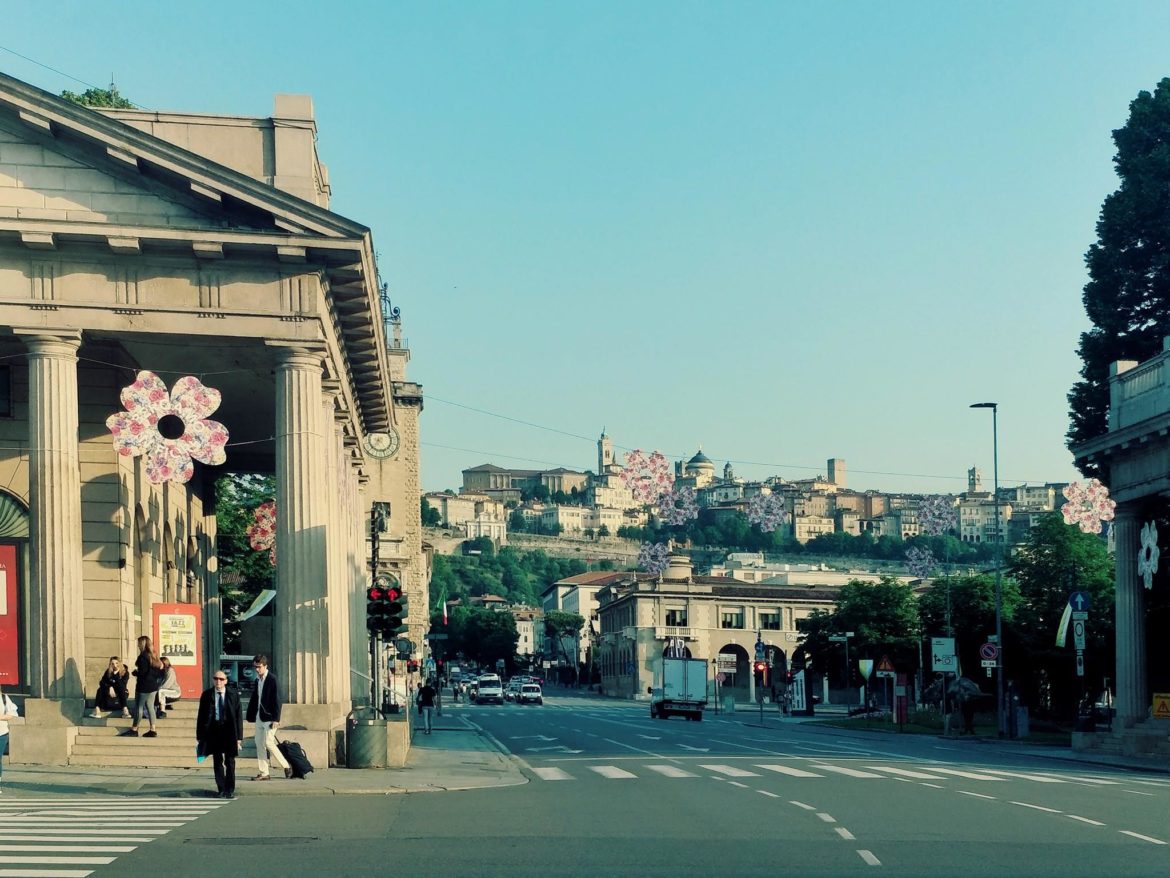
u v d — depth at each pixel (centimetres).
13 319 2919
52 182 2955
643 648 13875
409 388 8188
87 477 3338
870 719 7731
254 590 6844
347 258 3005
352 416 4084
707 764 3344
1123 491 4281
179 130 3061
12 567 3262
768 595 14200
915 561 6247
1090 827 1881
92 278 2952
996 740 5228
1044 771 3244
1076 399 5416
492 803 2227
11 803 2147
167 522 3966
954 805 2198
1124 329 5344
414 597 8012
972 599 7812
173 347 3116
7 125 2948
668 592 13975
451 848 1609
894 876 1403
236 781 2562
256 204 2936
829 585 15400
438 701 7681
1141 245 5338
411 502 8131
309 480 2988
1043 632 6581
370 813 2039
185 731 2988
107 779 2580
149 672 2959
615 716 8331
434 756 3600
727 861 1508
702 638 13988
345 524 4059
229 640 6731
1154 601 4944
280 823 1880
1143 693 4266
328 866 1445
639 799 2300
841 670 10975
